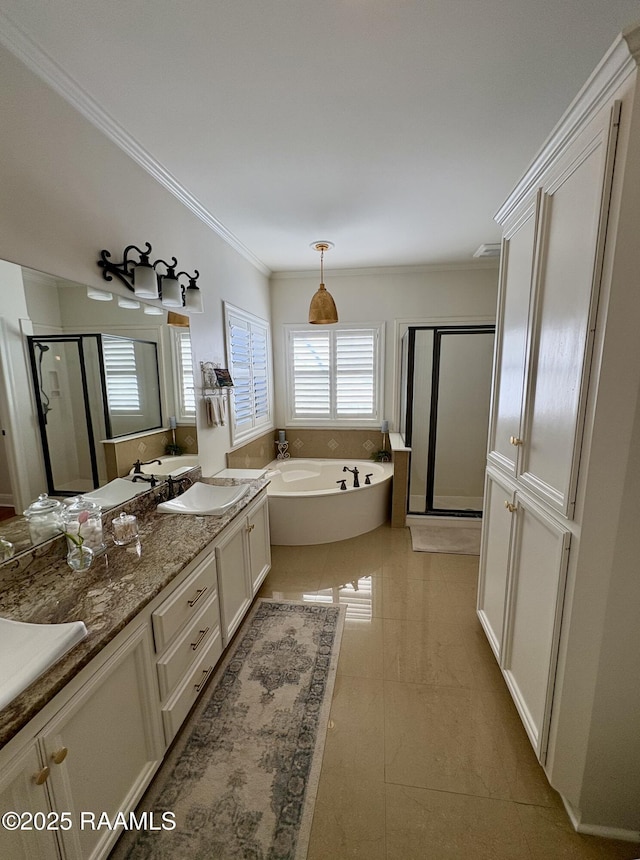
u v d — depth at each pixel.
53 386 1.55
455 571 2.92
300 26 1.24
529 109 1.68
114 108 1.63
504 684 1.84
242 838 1.22
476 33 1.28
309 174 2.21
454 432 4.11
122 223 1.89
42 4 1.14
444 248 3.55
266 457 4.31
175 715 1.43
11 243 1.32
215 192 2.42
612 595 1.10
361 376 4.44
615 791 1.20
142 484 2.10
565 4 1.18
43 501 1.50
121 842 1.22
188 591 1.54
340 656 2.03
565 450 1.20
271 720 1.64
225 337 3.13
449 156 2.05
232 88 1.52
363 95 1.58
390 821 1.26
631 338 0.99
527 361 1.49
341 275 4.28
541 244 1.38
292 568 2.97
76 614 1.14
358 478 4.21
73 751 0.98
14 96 1.30
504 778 1.40
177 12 1.18
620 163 0.95
